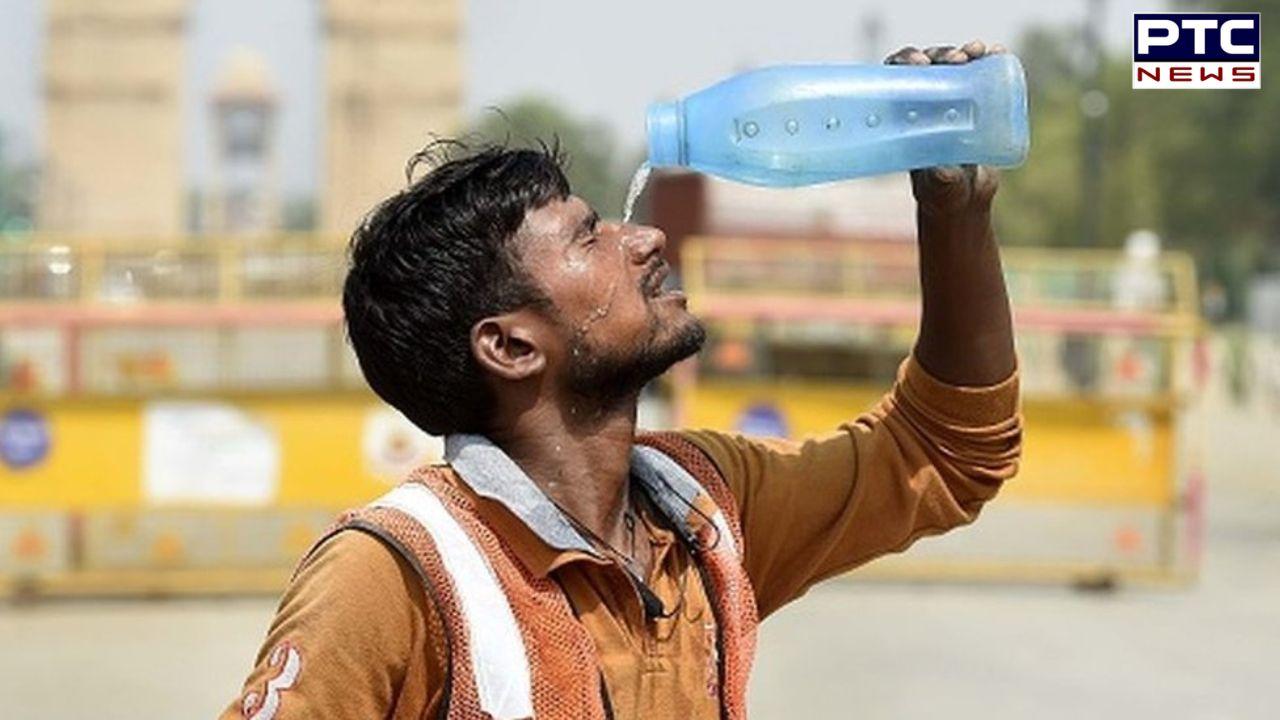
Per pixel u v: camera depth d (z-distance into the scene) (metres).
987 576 12.25
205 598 11.57
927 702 8.34
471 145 2.32
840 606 11.05
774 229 25.72
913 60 2.32
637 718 2.06
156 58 54.47
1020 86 2.23
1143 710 8.20
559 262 2.14
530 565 2.05
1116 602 11.42
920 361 2.44
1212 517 15.94
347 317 2.22
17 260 11.52
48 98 54.16
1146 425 11.97
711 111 2.31
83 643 9.91
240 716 2.00
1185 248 44.84
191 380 11.55
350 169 50.97
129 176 54.25
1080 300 12.20
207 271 11.56
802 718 7.96
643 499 2.24
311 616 2.00
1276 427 24.42
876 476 2.43
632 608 2.10
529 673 2.01
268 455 11.48
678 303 2.21
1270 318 39.41
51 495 11.34
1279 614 10.97
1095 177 29.44
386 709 2.02
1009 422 2.45
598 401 2.16
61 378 11.53
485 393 2.15
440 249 2.13
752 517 2.38
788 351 12.17
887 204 26.72
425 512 2.06
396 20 51.56
